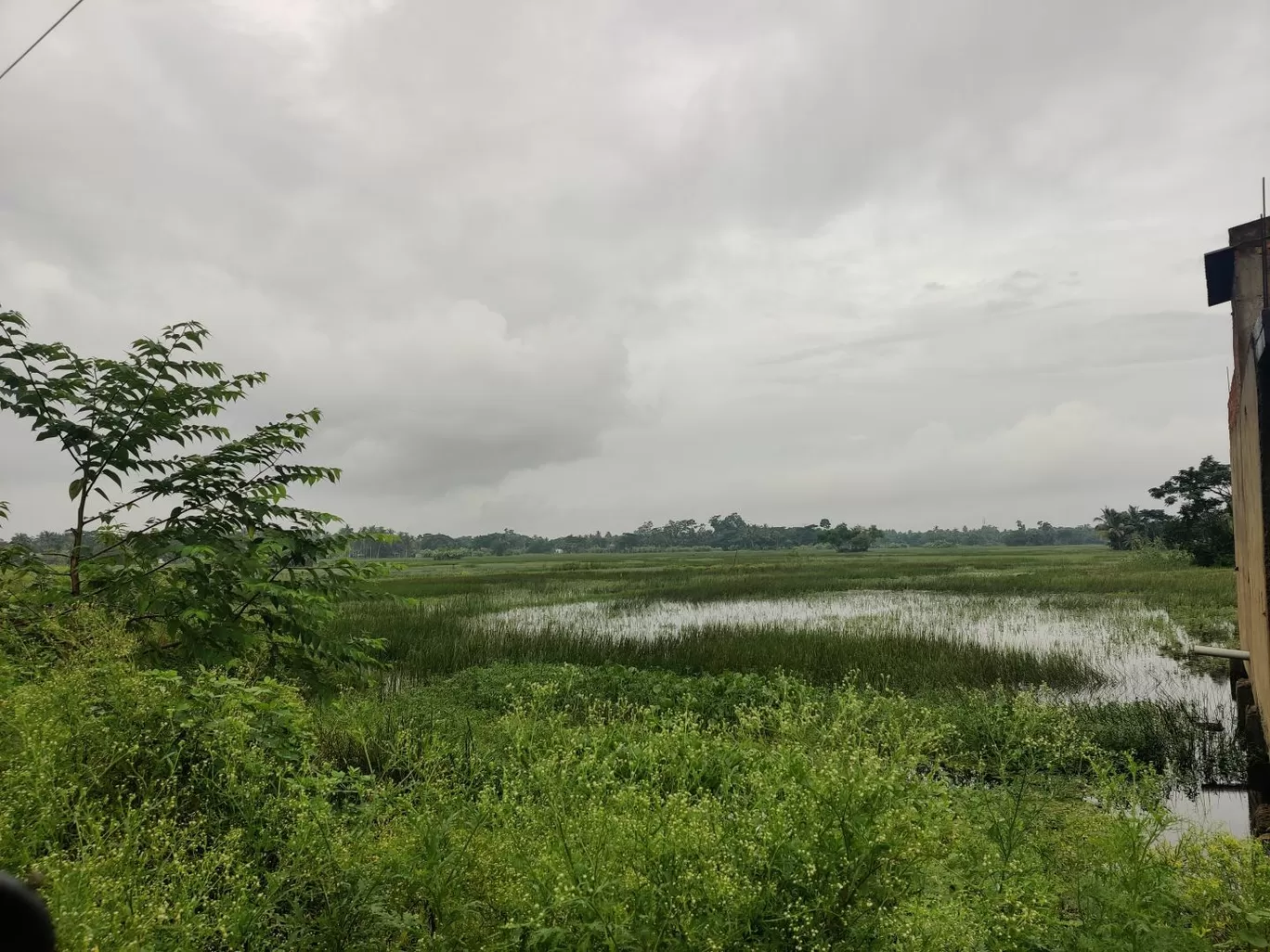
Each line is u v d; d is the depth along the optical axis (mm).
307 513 6766
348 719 7363
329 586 6859
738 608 27984
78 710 3967
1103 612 23688
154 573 6086
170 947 2803
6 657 4766
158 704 4344
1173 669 14953
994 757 7996
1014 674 13820
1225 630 19344
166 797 3785
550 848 3557
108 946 2514
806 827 3600
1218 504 46719
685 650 15758
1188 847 4383
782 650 15367
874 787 3664
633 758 5875
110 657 4758
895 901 3467
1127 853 4172
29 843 2859
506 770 4473
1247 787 8406
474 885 3717
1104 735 9391
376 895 3404
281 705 5277
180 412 6477
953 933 3234
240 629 5980
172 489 6273
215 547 6039
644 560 95938
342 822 3932
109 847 2955
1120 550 87625
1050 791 5926
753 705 10500
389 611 23547
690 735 6172
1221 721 10438
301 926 3258
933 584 36250
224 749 4117
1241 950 3830
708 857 3459
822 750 5246
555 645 16797
